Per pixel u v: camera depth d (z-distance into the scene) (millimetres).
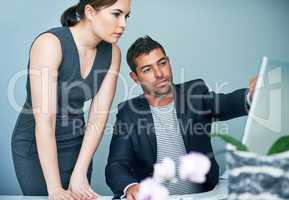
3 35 2361
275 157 923
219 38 2496
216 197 1996
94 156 2346
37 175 2332
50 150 2314
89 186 2328
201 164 944
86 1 2365
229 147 960
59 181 2322
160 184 999
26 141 2326
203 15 2492
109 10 2377
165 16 2457
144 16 2438
